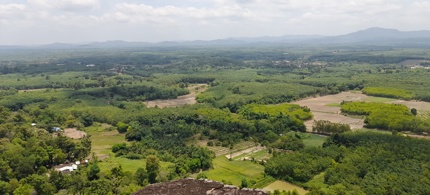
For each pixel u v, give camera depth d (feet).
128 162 403.34
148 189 143.54
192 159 393.29
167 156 422.82
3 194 297.74
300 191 323.98
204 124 565.12
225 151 456.04
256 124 538.47
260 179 349.82
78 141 470.39
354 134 447.83
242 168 389.39
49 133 495.82
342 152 396.16
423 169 332.19
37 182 308.19
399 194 289.12
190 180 148.77
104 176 341.21
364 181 316.81
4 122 521.65
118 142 503.20
